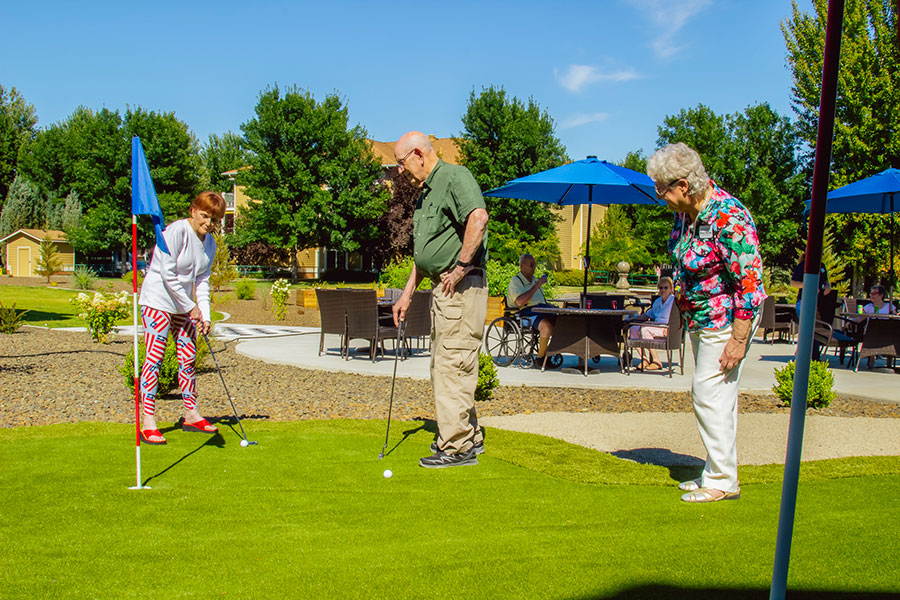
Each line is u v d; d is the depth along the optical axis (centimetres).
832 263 1717
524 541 282
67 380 727
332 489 355
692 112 3003
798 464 190
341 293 884
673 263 348
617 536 288
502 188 913
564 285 3881
